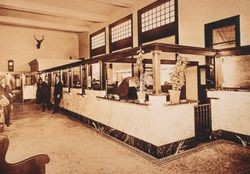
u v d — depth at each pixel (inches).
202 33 291.4
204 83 281.9
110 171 145.7
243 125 197.9
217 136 215.0
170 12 356.8
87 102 296.2
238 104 201.6
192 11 304.8
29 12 515.8
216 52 217.0
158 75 167.8
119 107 215.8
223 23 263.6
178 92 179.9
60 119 342.0
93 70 587.8
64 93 403.2
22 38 647.1
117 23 506.3
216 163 154.5
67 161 164.9
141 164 156.3
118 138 219.5
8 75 598.2
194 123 192.2
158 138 166.2
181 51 189.5
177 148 178.1
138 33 433.1
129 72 464.8
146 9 411.2
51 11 474.0
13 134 250.1
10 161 168.7
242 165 150.3
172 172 141.9
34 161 88.6
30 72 625.0
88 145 202.8
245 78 236.4
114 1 420.2
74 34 721.0
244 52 199.8
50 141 218.8
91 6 479.8
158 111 166.6
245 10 240.2
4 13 523.8
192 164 153.8
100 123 258.7
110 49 539.8
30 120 335.9
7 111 291.1
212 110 211.9
